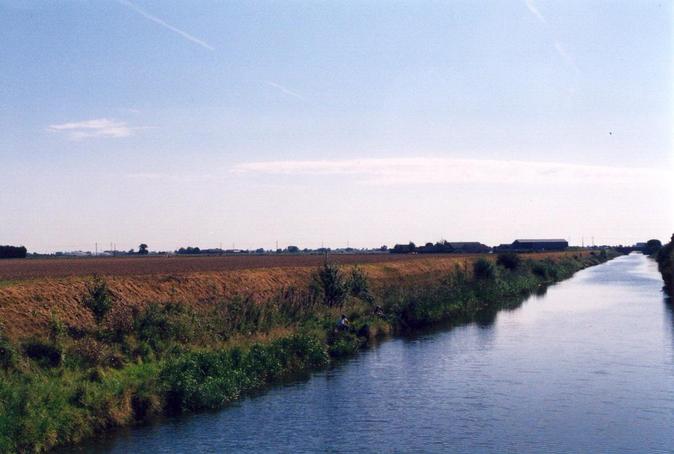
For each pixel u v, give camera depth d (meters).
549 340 44.88
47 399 24.34
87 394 25.53
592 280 107.81
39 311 34.88
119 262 96.44
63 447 23.39
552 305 67.44
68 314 36.28
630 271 138.50
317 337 40.22
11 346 27.25
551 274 111.00
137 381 27.88
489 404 28.80
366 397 30.06
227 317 39.06
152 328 33.75
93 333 32.00
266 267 74.19
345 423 26.27
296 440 24.33
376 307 52.38
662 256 115.00
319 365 37.09
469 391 31.02
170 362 29.98
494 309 64.75
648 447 23.45
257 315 41.22
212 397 28.47
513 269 101.12
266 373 33.50
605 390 30.92
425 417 27.02
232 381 30.52
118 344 31.20
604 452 23.02
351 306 52.31
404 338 46.84
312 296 49.84
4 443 21.19
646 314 58.25
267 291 57.59
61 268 71.25
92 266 78.19
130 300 41.94
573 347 41.97
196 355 31.31
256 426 25.88
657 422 26.12
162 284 48.50
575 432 25.06
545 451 23.12
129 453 22.91
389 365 37.09
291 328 40.62
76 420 24.22
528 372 34.84
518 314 60.19
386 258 120.75
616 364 36.53
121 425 25.59
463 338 46.41
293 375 34.75
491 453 22.97
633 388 31.25
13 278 47.66
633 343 43.09
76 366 27.77
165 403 27.67
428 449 23.38
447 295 62.16
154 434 24.91
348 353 40.66
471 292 67.06
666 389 31.00
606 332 48.00
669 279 84.25
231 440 24.28
